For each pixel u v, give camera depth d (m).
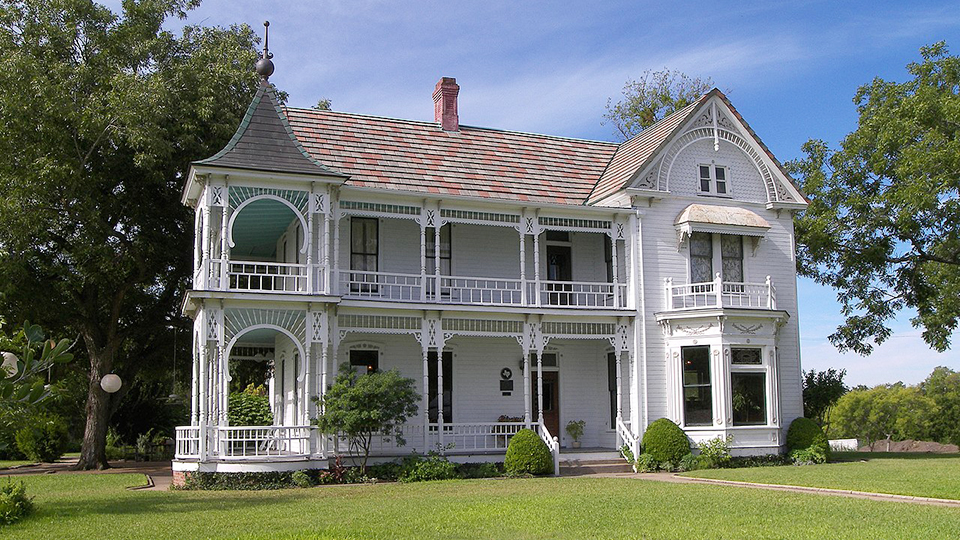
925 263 32.22
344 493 17.92
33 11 27.14
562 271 27.30
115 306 28.42
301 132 25.42
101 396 28.45
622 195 26.20
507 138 28.88
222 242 20.67
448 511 14.38
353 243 24.48
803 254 32.62
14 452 35.69
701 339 24.88
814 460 24.84
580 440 26.70
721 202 27.00
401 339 24.94
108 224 27.86
